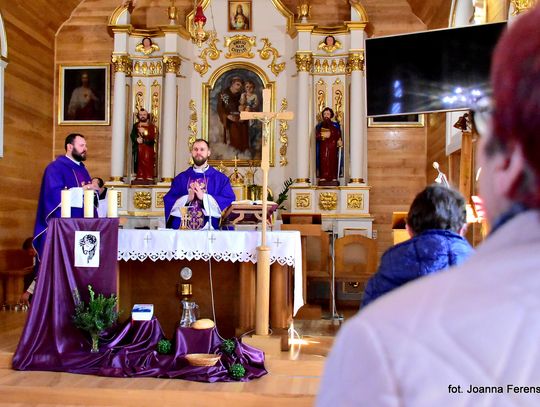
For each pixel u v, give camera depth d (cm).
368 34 1016
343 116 995
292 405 410
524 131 57
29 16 943
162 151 999
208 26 1035
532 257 55
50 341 482
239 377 443
